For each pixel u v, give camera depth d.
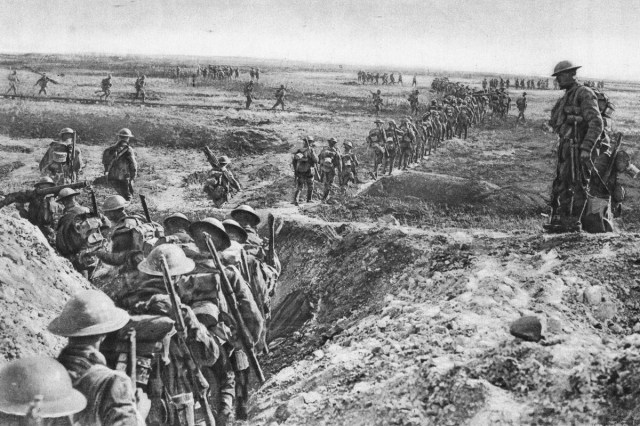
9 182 35.09
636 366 7.32
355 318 13.05
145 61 98.19
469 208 26.95
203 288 8.47
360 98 67.06
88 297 5.87
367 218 23.80
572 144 12.80
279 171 36.31
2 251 11.14
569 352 8.23
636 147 38.88
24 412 4.84
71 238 13.88
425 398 8.05
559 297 10.41
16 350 9.22
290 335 14.10
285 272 16.78
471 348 9.13
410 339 9.93
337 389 9.36
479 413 7.52
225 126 47.41
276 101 62.00
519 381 7.84
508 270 11.70
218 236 8.94
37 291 10.90
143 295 7.93
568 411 7.18
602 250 11.70
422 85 85.75
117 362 6.88
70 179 22.92
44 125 45.06
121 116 46.62
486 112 55.78
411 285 13.31
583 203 12.93
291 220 18.42
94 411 5.41
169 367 7.54
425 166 35.91
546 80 85.44
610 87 88.50
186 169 38.53
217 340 8.28
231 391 8.62
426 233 14.93
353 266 15.22
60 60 87.31
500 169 35.06
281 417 9.01
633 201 27.23
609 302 10.25
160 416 7.43
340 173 27.50
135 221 11.44
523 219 25.02
